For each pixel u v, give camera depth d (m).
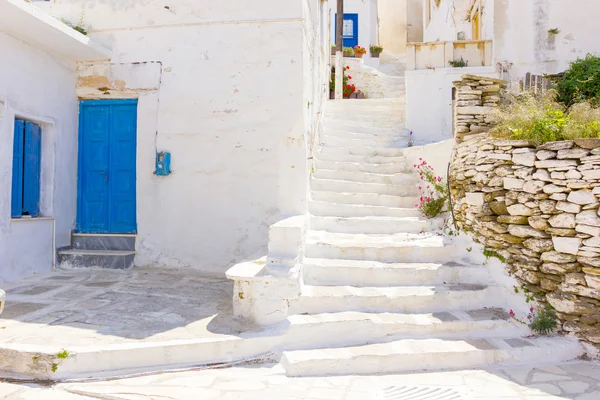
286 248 4.57
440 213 6.51
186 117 6.30
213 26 6.23
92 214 6.77
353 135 8.82
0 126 5.38
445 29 13.83
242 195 6.14
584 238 4.21
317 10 8.35
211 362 3.77
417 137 9.47
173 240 6.31
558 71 9.54
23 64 5.73
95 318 4.26
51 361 3.38
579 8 9.45
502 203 5.00
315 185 6.85
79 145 6.80
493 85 6.17
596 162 4.13
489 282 5.12
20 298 4.86
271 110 6.09
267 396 3.27
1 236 5.42
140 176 6.41
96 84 6.59
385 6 19.89
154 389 3.29
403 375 3.77
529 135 4.84
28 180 5.94
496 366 3.98
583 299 4.19
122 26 6.48
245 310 4.30
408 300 4.66
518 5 9.73
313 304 4.46
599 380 3.67
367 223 6.18
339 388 3.46
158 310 4.55
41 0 6.70
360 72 14.02
